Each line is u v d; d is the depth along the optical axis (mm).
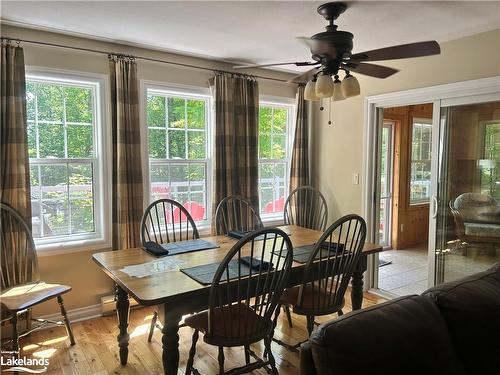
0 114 2670
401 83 3465
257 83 3975
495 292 1569
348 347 1120
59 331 2961
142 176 3334
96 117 3221
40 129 3016
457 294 1487
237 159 3873
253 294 2096
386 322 1235
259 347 2725
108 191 3258
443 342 1312
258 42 3178
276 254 2459
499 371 1425
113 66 3145
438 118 3223
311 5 2363
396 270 4555
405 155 5484
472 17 2590
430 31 2883
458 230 3209
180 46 3295
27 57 2844
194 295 1838
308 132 4465
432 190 3318
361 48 3295
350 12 2475
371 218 3863
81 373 2391
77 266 3146
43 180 3045
